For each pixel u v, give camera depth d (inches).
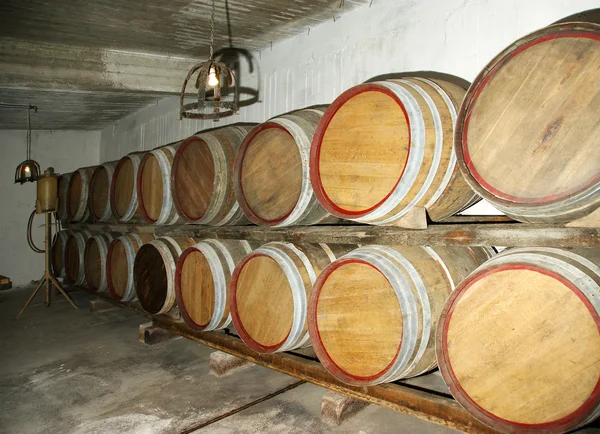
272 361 146.8
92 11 177.9
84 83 220.5
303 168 132.3
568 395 83.0
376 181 115.6
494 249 136.7
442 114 111.9
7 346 201.6
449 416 107.9
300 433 123.2
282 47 217.8
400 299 105.3
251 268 147.6
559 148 86.9
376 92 117.7
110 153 395.5
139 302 208.7
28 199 365.4
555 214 86.7
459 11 150.2
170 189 189.6
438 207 119.5
